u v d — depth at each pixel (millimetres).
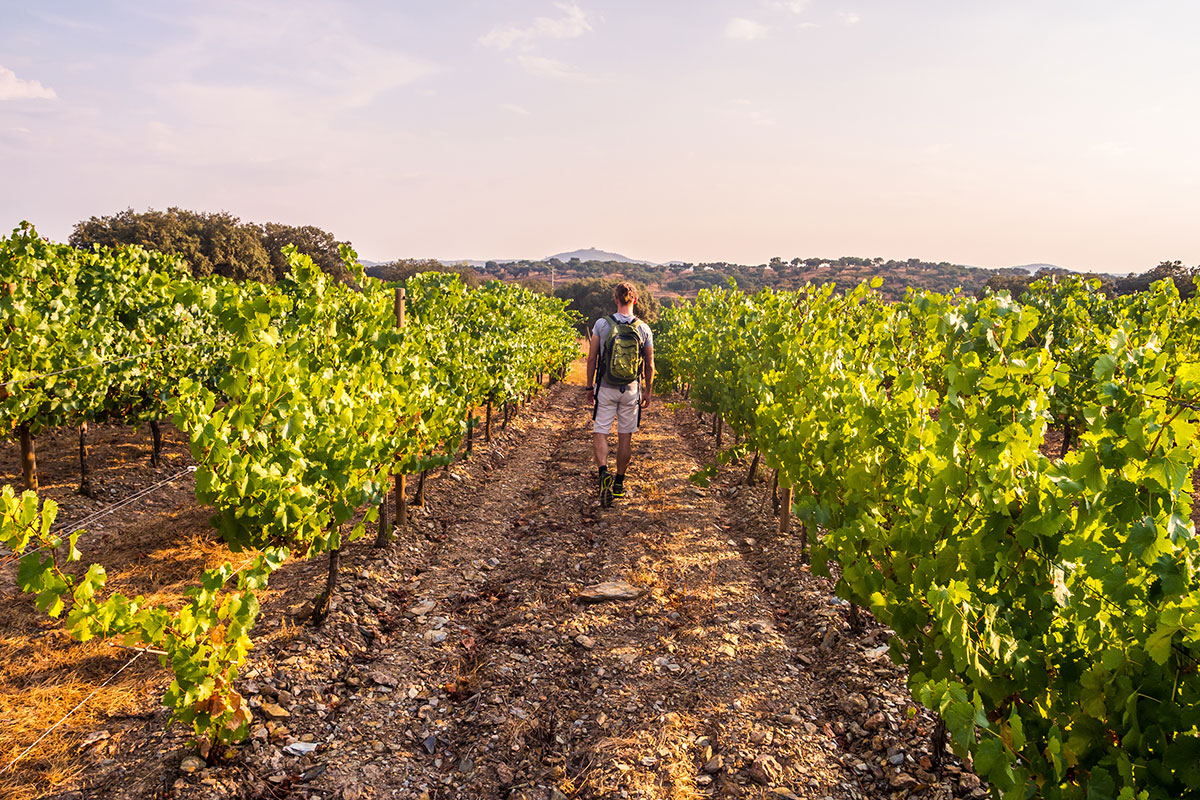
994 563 2516
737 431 8359
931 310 3838
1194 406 1914
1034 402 2506
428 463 5629
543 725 3549
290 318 6160
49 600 2582
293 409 4035
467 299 12125
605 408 7102
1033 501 2377
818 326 7406
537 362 14562
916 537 2889
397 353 6176
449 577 5582
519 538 6594
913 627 2801
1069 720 2182
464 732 3516
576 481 8586
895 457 3441
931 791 2932
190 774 2934
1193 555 1979
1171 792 1808
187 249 37875
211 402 3400
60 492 7023
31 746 3094
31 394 6277
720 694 3727
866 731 3396
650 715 3553
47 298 7711
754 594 5129
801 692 3781
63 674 3721
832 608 4656
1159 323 8875
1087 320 11094
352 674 3998
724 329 11438
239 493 3475
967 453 2621
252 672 3750
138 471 8117
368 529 6219
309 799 2949
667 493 7816
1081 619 2240
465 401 7883
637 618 4691
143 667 3793
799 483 4703
